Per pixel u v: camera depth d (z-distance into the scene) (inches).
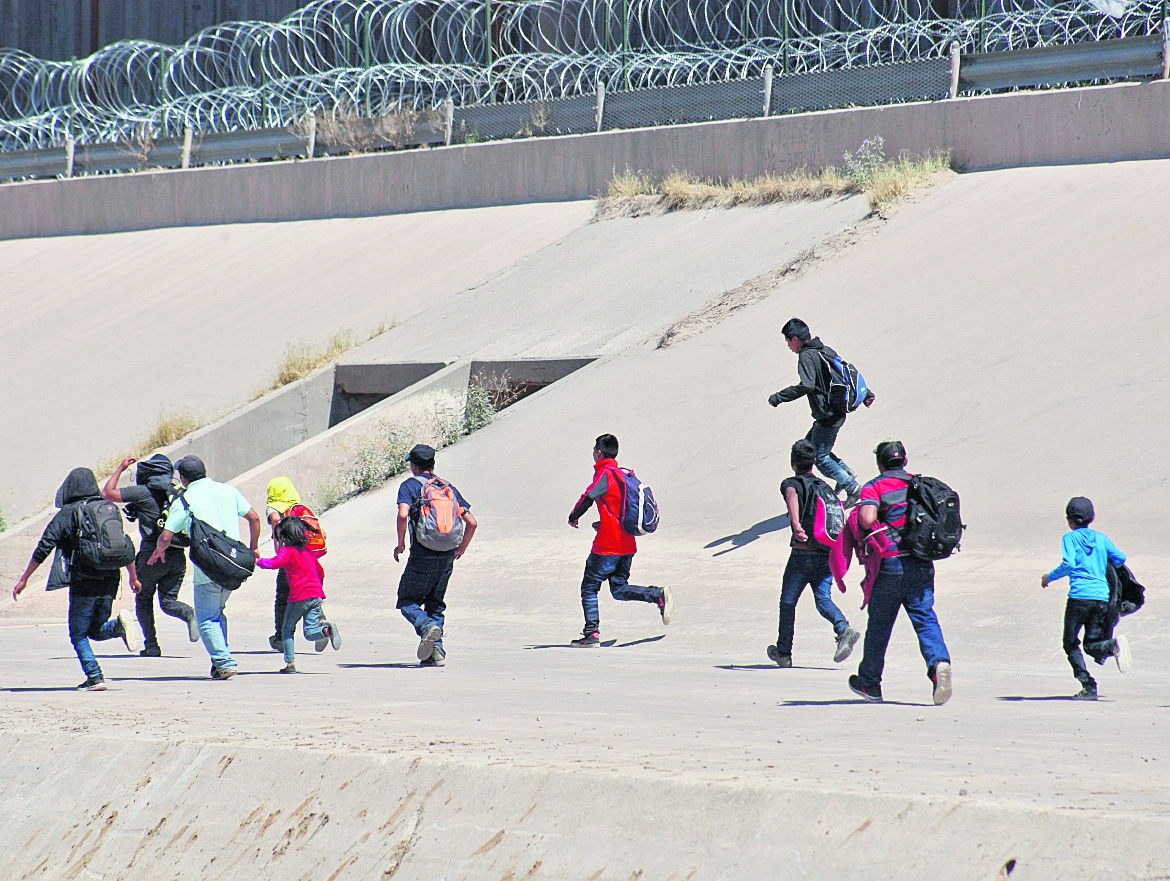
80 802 898.1
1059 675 1416.1
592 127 4099.4
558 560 2092.8
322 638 1549.0
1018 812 660.1
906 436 2190.0
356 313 3693.4
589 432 2559.1
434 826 788.0
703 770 788.6
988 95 3368.6
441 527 1558.8
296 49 5969.5
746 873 692.1
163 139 4997.5
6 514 2992.1
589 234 3750.0
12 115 6407.5
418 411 2901.1
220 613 1478.8
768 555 1918.1
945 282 2706.7
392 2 4719.5
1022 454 2010.3
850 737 959.0
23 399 3720.5
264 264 4229.8
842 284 2866.6
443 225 4136.3
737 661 1604.3
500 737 948.0
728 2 4168.3
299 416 3218.5
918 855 663.1
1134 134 3021.7
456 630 1925.4
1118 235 2640.3
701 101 3878.0
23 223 5201.8
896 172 3267.7
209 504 1481.3
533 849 750.5
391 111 4557.1
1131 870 615.5
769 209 3499.0
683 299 3137.3
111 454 3206.2
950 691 1144.8
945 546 1164.5
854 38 4062.5
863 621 1695.4
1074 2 3496.6
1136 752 882.8
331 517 2610.7
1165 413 1987.0
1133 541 1678.2
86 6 6771.7
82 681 1441.9
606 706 1168.2
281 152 4712.1
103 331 4055.1
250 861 816.9
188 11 6520.7
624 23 4234.7
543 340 3149.6
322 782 843.4
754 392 2502.5
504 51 5364.2
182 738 935.7
